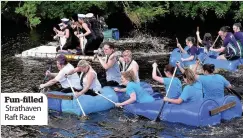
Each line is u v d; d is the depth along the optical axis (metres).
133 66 9.09
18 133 7.70
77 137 7.45
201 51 12.52
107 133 7.60
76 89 8.80
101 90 8.94
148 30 19.03
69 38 13.49
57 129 7.81
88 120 8.20
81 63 8.62
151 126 7.86
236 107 8.27
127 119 8.22
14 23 20.69
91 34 13.18
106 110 8.69
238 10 19.03
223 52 12.11
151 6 19.42
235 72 11.39
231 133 7.50
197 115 7.71
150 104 8.27
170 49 14.95
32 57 13.59
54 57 13.52
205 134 7.46
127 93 8.42
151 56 13.75
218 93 8.14
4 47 15.38
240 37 11.60
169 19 20.67
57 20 20.56
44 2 19.39
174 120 7.96
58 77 8.71
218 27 19.17
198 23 20.19
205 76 8.12
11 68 12.21
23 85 10.49
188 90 7.87
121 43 16.02
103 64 9.30
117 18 20.81
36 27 19.59
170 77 8.12
